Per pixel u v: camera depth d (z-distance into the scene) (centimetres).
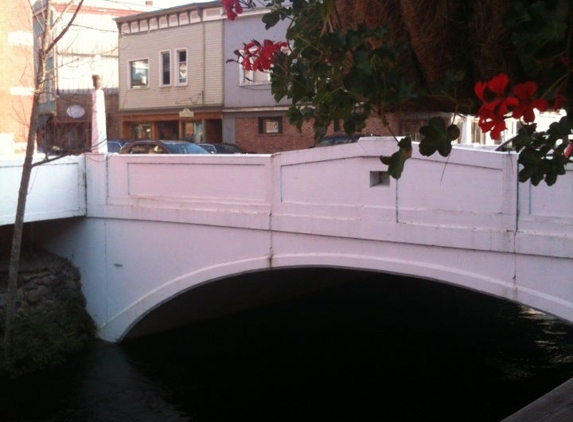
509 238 795
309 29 303
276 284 1511
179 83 3167
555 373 1241
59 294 1329
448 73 242
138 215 1229
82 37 3416
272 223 1031
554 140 233
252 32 2888
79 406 1108
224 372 1274
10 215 1229
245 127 2956
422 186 871
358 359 1340
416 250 885
